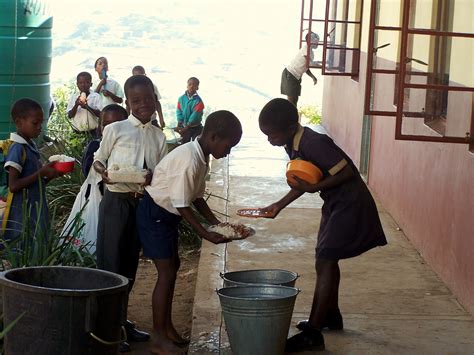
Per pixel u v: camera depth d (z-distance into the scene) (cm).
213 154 502
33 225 605
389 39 938
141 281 710
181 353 527
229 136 495
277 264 693
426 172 725
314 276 661
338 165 494
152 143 531
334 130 1430
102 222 529
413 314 580
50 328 411
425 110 718
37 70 1292
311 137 498
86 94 1133
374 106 1013
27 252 566
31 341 415
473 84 591
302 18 1458
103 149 529
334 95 1441
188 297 672
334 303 536
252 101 2853
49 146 1159
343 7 1338
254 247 739
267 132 502
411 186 780
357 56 1165
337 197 504
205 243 743
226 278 505
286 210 878
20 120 610
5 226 606
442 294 625
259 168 1109
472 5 611
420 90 753
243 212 514
